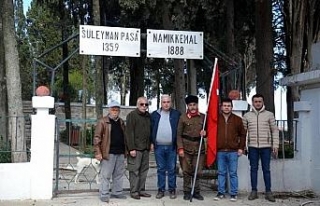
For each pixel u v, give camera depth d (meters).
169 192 10.22
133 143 9.77
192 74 22.50
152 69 30.09
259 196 10.52
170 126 9.89
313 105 11.34
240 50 22.31
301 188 11.38
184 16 17.17
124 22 19.84
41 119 9.85
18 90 11.61
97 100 16.56
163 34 10.86
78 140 13.67
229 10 17.55
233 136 9.93
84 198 9.91
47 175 9.84
